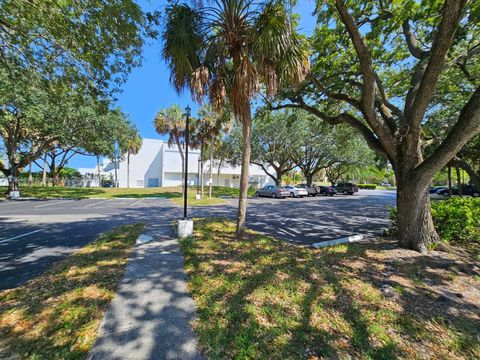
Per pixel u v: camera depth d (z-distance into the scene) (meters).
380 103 6.20
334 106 9.20
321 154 26.19
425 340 2.38
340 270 3.91
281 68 4.88
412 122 4.74
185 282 3.49
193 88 4.90
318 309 2.80
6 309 2.76
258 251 4.89
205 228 6.93
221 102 5.66
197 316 2.67
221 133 20.92
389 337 2.39
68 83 5.71
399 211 5.25
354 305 2.90
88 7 4.56
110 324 2.50
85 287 3.31
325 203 16.72
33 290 3.24
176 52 4.82
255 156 25.34
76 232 6.96
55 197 19.03
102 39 5.14
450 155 4.27
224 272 3.80
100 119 18.12
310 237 6.58
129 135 23.62
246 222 8.86
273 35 4.46
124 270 3.92
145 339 2.29
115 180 34.03
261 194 24.23
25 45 4.97
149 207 13.52
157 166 37.16
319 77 7.21
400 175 5.24
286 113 20.98
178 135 20.16
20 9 4.18
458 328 2.57
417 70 5.89
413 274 3.82
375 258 4.50
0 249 5.26
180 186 32.69
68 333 2.36
